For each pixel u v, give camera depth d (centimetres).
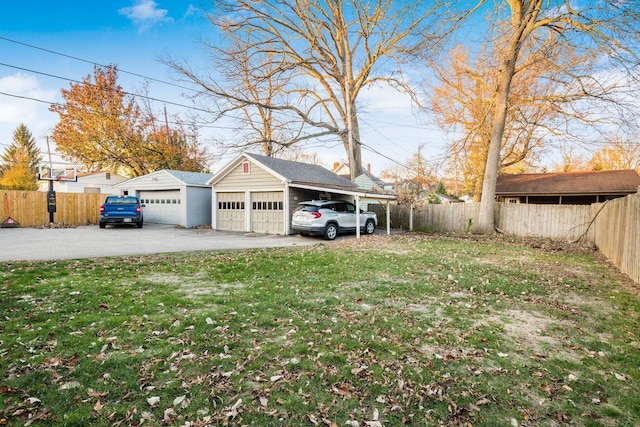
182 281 614
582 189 1875
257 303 486
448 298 535
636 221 673
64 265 711
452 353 343
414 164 3181
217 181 1812
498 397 269
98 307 452
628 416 247
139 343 348
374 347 352
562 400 266
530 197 2180
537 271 762
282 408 251
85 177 2906
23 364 299
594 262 913
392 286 597
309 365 312
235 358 323
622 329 414
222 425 230
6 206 1714
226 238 1391
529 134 2086
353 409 252
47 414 234
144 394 263
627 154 3250
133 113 3086
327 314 450
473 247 1167
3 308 436
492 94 1819
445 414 247
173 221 2027
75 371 291
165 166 3212
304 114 2247
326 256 902
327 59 2233
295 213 1423
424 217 1905
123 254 905
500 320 443
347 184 1958
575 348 360
